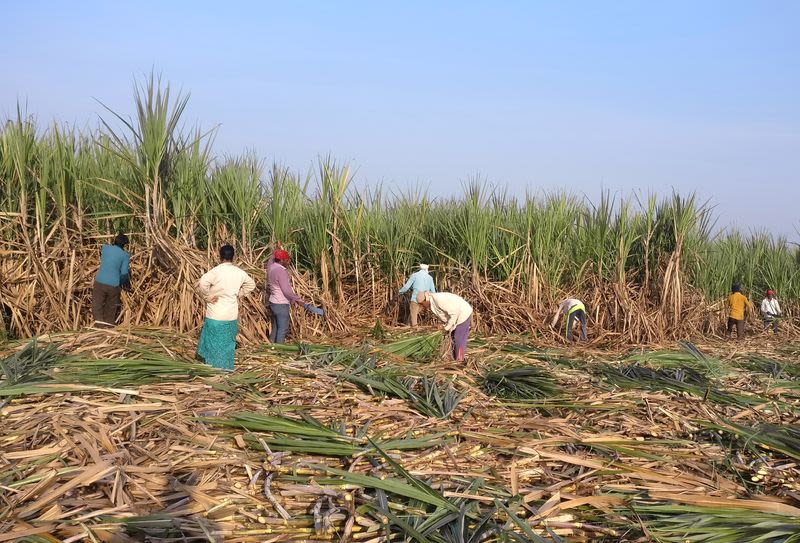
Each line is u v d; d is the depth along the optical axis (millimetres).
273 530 3814
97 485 4141
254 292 10164
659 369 8602
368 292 13578
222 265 7422
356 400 6223
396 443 5105
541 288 13562
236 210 10750
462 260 13844
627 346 12234
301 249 12859
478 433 5535
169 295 9758
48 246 9742
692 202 13594
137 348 7480
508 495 4312
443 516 3965
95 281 9383
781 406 7031
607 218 13922
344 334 11070
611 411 6457
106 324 9055
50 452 4465
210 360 7293
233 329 7387
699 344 12805
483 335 12352
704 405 6785
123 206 10375
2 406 5301
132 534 3654
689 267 15734
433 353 8961
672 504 4246
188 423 5320
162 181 9992
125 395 5770
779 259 19125
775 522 3871
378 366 7875
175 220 10156
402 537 3773
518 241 13828
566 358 9766
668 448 5461
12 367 6188
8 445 4613
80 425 4910
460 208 14133
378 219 13891
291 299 9602
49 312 9375
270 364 7660
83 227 10156
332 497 4180
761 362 10164
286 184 12094
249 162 11227
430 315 13297
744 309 16031
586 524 3996
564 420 6070
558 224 14070
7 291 8977
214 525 3779
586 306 13648
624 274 13695
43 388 5594
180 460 4598
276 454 4793
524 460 4953
